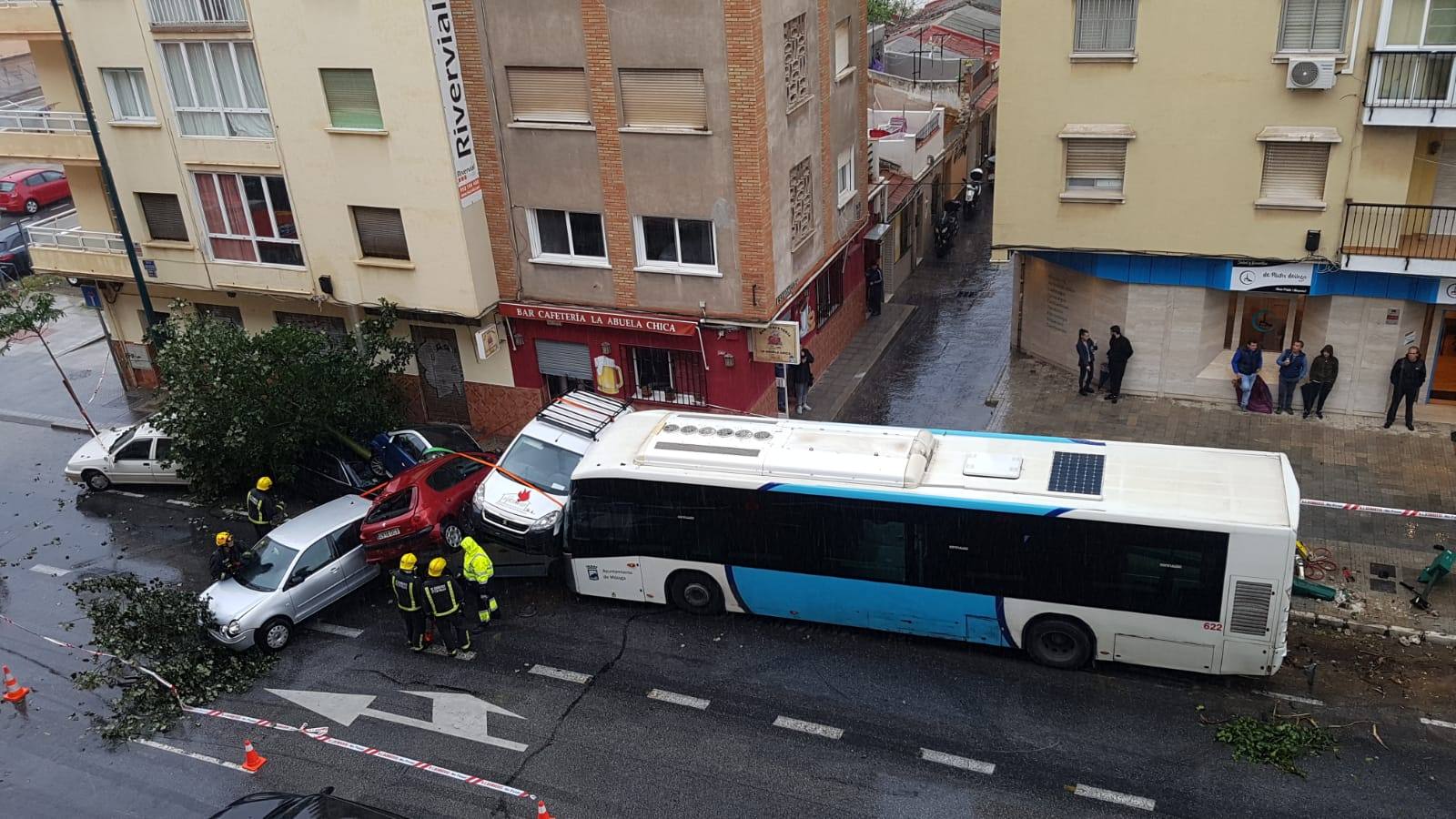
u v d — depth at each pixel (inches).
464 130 832.3
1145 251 853.2
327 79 840.3
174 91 911.7
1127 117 812.0
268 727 613.9
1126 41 791.7
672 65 760.3
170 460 896.3
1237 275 832.9
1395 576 659.4
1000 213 889.5
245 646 674.2
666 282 839.1
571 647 665.0
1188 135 799.7
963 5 1920.5
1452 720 546.0
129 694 647.8
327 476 871.1
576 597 720.3
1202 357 889.5
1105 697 582.9
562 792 543.2
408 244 874.1
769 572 647.8
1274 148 783.1
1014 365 1007.6
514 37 796.6
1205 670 577.0
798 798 526.3
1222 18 756.0
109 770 589.0
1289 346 874.8
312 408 826.8
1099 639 590.6
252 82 875.4
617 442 692.1
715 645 654.5
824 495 614.9
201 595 705.0
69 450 1018.7
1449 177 772.0
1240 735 542.6
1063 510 566.6
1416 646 602.9
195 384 816.9
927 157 1259.8
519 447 767.1
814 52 864.3
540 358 928.3
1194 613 562.6
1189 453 600.4
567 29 778.8
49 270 1071.6
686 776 546.6
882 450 625.3
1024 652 627.2
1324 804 498.9
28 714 642.8
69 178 1054.4
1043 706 579.2
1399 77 722.8
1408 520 716.0
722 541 651.5
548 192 844.0
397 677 650.8
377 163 850.8
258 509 797.2
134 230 995.3
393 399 944.3
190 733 614.5
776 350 834.2
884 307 1175.6
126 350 1134.4
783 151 820.0
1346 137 756.0
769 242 805.9
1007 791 521.0
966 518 588.4
